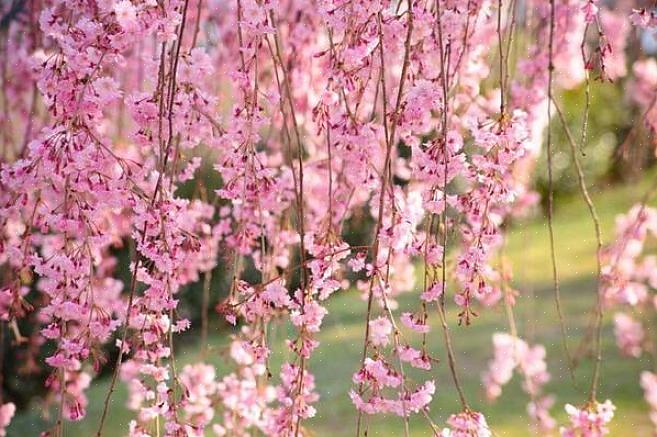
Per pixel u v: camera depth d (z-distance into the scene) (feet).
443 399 20.89
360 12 7.94
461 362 22.72
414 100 7.80
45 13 8.68
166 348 8.74
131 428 9.02
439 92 7.79
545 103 12.92
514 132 7.79
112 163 8.37
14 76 12.53
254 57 8.58
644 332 13.92
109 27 7.89
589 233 30.53
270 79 12.95
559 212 32.89
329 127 8.74
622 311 23.89
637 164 12.80
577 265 28.07
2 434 11.94
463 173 7.97
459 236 10.38
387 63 10.73
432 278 8.16
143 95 8.21
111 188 8.07
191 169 10.30
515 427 18.86
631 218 12.91
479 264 8.09
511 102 12.80
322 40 12.92
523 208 13.42
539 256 29.01
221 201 16.69
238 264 11.15
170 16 7.73
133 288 7.88
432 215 8.61
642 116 11.97
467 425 7.41
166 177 8.89
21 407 20.08
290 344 8.38
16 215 9.63
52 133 7.97
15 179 8.14
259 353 8.58
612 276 12.09
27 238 9.12
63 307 8.36
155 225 7.97
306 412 8.34
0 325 12.03
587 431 8.43
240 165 8.93
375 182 9.07
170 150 8.59
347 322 25.52
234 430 12.09
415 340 24.08
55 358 8.46
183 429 8.54
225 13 13.19
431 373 22.47
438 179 7.93
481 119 8.66
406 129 8.24
